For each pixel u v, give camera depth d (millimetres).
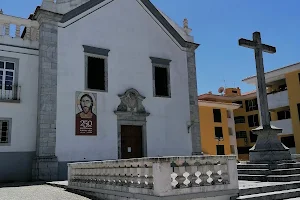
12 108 16062
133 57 19578
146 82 19750
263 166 11836
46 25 16906
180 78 21391
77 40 17703
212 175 7645
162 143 19484
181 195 6910
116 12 19531
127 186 7906
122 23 19625
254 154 12859
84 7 18281
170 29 21719
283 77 29719
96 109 17484
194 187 7180
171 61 21203
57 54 16906
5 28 16844
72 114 16688
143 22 20578
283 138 29516
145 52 20188
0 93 15930
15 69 16516
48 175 15281
